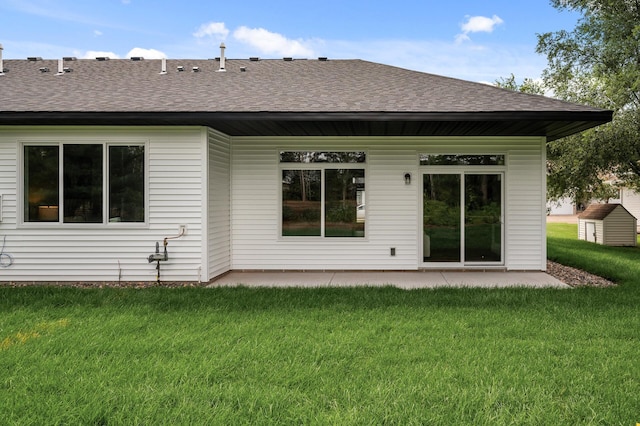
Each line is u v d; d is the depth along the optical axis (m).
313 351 4.74
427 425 3.29
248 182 10.44
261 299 7.27
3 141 8.78
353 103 8.63
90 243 8.91
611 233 17.08
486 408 3.49
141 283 8.85
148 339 5.16
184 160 8.88
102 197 8.89
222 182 9.90
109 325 5.73
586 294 7.64
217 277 9.57
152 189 8.89
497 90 9.66
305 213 10.52
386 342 5.09
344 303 7.04
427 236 10.55
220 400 3.68
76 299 7.23
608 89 14.05
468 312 6.47
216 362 4.43
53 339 5.14
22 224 8.86
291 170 10.49
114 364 4.41
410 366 4.39
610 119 7.96
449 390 3.82
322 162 10.45
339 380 4.06
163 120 8.28
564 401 3.66
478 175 10.45
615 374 4.16
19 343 5.01
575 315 6.28
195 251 8.92
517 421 3.32
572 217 40.34
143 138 8.84
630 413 3.44
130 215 8.94
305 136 10.40
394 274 10.05
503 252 10.41
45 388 3.85
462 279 9.40
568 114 7.97
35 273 8.90
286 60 13.01
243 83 10.42
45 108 8.30
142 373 4.15
